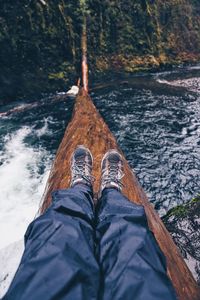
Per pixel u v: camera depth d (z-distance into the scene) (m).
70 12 12.59
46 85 11.53
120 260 1.58
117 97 11.53
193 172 7.29
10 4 10.30
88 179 2.63
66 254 1.54
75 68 12.48
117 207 1.98
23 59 10.84
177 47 17.28
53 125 9.29
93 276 1.52
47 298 1.30
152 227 3.58
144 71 14.94
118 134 8.80
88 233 1.80
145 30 15.52
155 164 7.55
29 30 10.83
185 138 8.71
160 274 1.50
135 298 1.34
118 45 14.58
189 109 10.70
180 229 4.48
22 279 1.40
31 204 6.02
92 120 6.59
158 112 10.34
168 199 6.49
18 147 8.06
